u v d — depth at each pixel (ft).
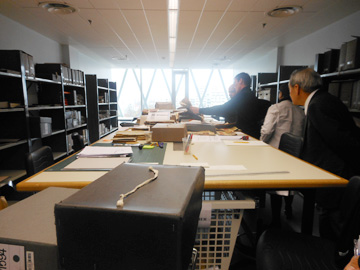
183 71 30.50
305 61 15.24
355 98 8.02
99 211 1.47
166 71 30.83
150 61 24.12
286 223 6.61
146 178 2.05
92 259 1.54
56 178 3.14
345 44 7.67
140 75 30.66
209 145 5.52
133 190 1.74
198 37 15.42
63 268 1.60
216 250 3.36
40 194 2.61
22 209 2.28
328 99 4.35
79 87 15.43
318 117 4.25
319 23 12.65
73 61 18.24
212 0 9.90
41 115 12.37
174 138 5.90
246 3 10.17
